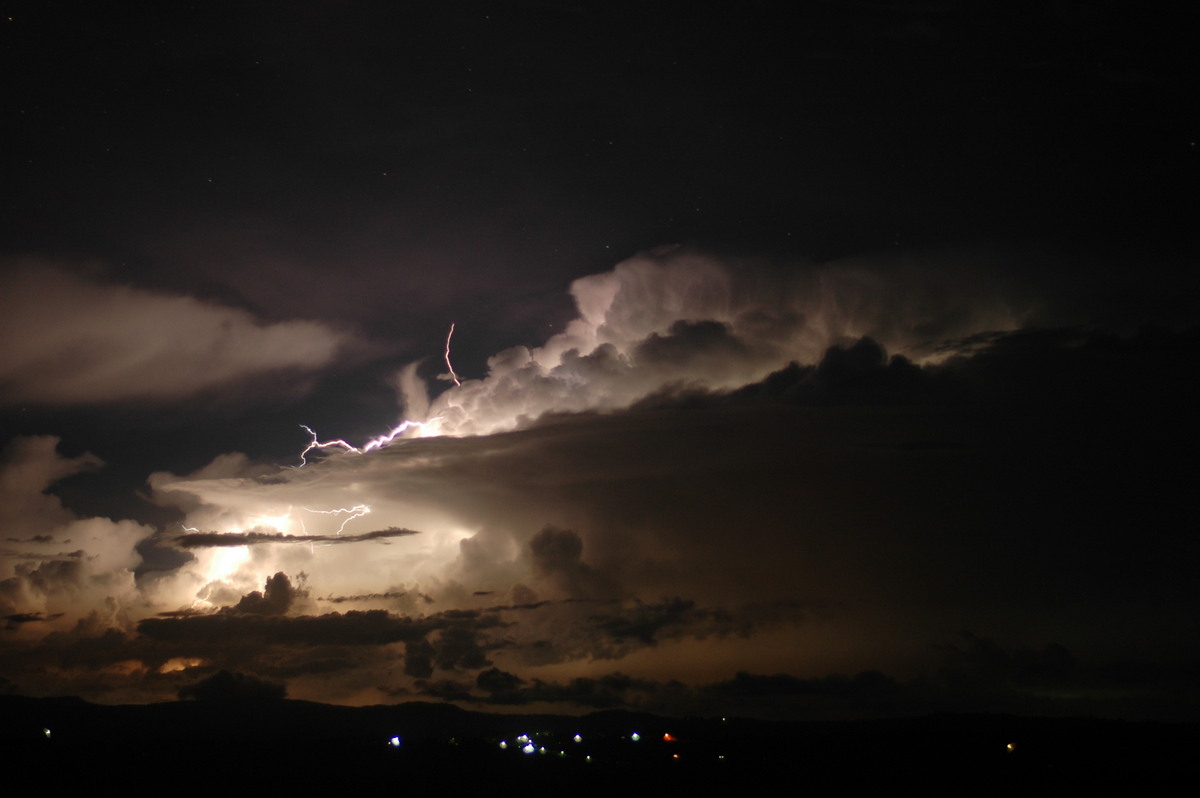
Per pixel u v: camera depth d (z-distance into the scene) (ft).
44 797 132.16
